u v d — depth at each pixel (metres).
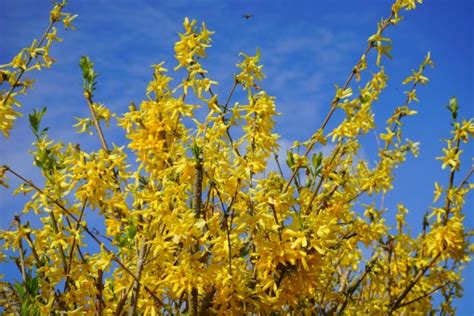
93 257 3.62
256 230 3.49
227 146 3.70
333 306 4.54
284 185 3.62
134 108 3.94
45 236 3.94
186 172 3.33
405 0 4.14
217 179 3.39
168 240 3.55
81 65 4.25
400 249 5.39
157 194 3.38
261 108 3.64
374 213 4.81
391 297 5.38
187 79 3.83
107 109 4.32
